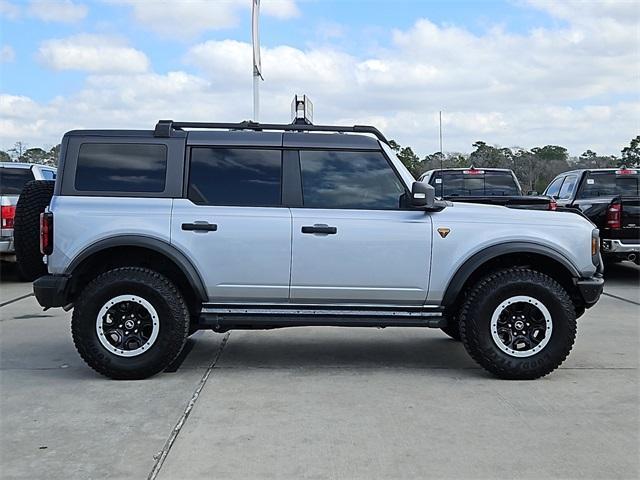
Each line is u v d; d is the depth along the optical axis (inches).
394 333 283.6
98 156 212.7
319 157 214.8
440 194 481.4
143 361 205.9
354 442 155.9
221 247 207.8
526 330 209.0
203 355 242.5
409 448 152.3
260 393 194.5
